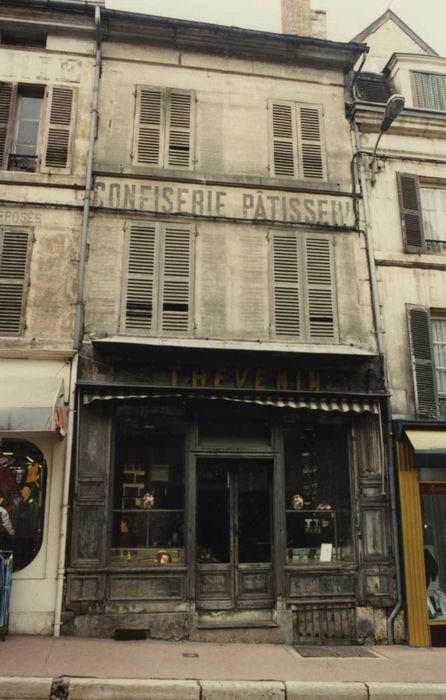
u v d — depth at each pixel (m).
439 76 11.41
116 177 9.38
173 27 9.94
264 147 10.07
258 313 9.28
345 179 10.21
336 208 10.00
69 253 8.92
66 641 7.22
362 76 11.45
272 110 10.30
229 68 10.35
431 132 10.67
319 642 8.13
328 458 8.94
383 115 10.52
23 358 8.34
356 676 6.39
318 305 9.50
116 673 6.00
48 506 7.89
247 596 8.25
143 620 7.78
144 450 8.51
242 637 7.95
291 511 8.66
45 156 9.26
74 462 8.07
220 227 9.52
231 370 8.83
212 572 8.26
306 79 10.61
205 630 7.87
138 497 8.35
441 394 9.75
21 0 9.56
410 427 8.90
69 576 7.70
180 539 8.31
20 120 9.63
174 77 10.12
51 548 7.77
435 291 9.97
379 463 8.87
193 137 9.87
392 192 10.33
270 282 9.44
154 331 8.91
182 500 8.45
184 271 9.22
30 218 8.98
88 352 8.56
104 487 8.09
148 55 10.10
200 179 9.62
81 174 9.28
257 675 6.24
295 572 8.34
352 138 10.45
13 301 8.62
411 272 9.96
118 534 8.18
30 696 5.51
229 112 10.13
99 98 9.73
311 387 9.04
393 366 9.45
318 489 8.81
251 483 8.73
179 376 8.71
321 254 9.74
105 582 7.79
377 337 9.43
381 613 8.37
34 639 7.23
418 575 8.41
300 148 10.20
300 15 12.08
